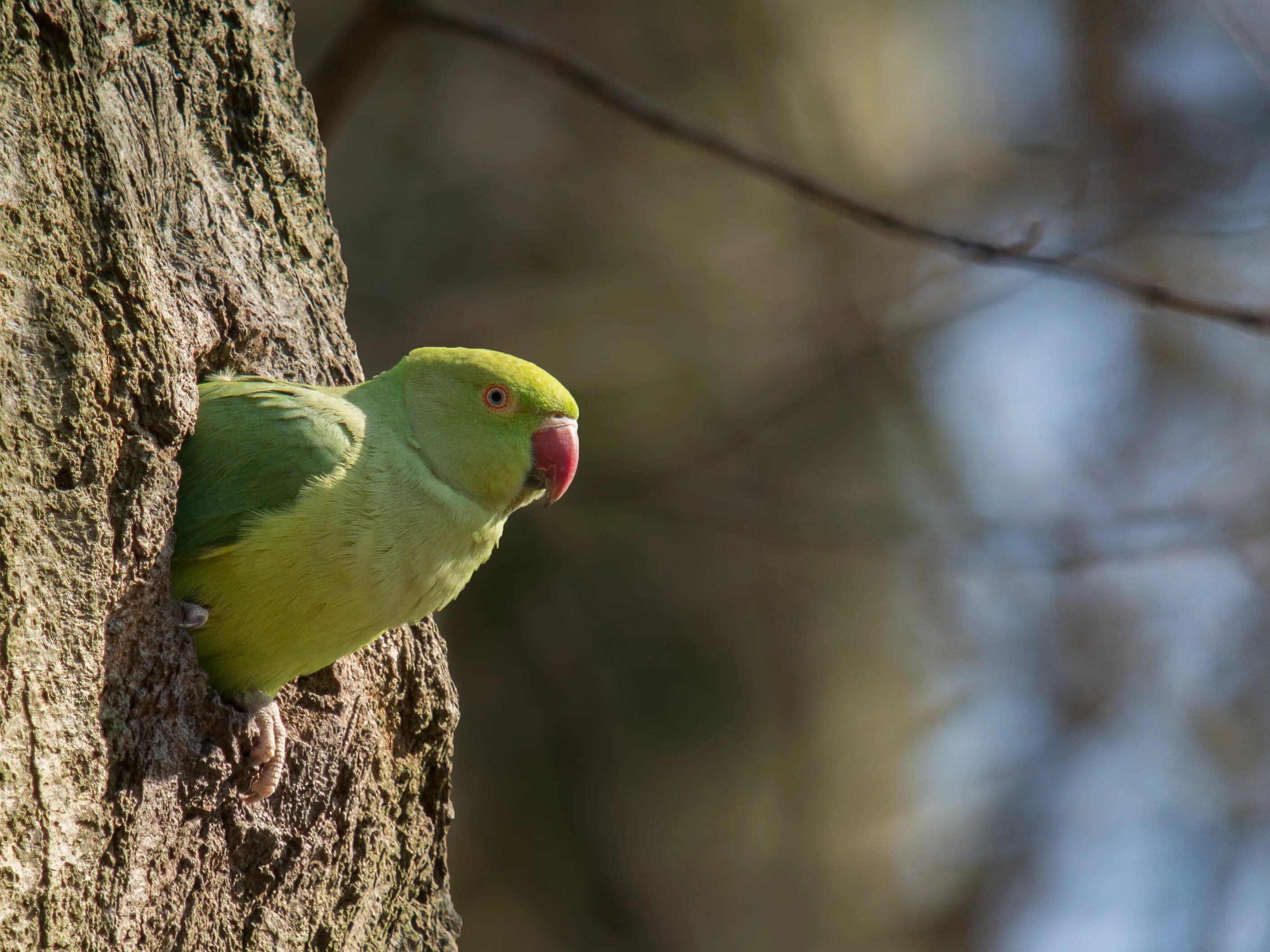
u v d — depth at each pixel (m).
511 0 13.64
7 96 4.49
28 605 4.35
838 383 14.73
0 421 4.31
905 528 12.72
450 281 13.14
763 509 13.07
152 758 4.82
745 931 13.64
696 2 13.92
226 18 6.01
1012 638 17.56
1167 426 17.00
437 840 6.42
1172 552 12.25
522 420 5.85
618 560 13.84
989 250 8.36
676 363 13.54
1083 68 14.15
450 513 5.59
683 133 8.85
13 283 4.40
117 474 4.68
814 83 14.23
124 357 4.64
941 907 16.77
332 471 5.20
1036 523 12.86
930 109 15.00
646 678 13.77
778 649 14.50
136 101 5.27
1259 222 11.77
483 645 13.47
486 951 12.91
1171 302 8.24
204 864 5.14
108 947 4.63
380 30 9.32
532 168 13.52
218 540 5.03
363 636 5.41
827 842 14.57
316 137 6.43
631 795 13.48
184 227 5.54
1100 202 12.49
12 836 4.24
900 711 15.72
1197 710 17.47
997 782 17.89
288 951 5.55
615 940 13.20
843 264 14.34
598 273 13.48
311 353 6.05
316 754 5.68
